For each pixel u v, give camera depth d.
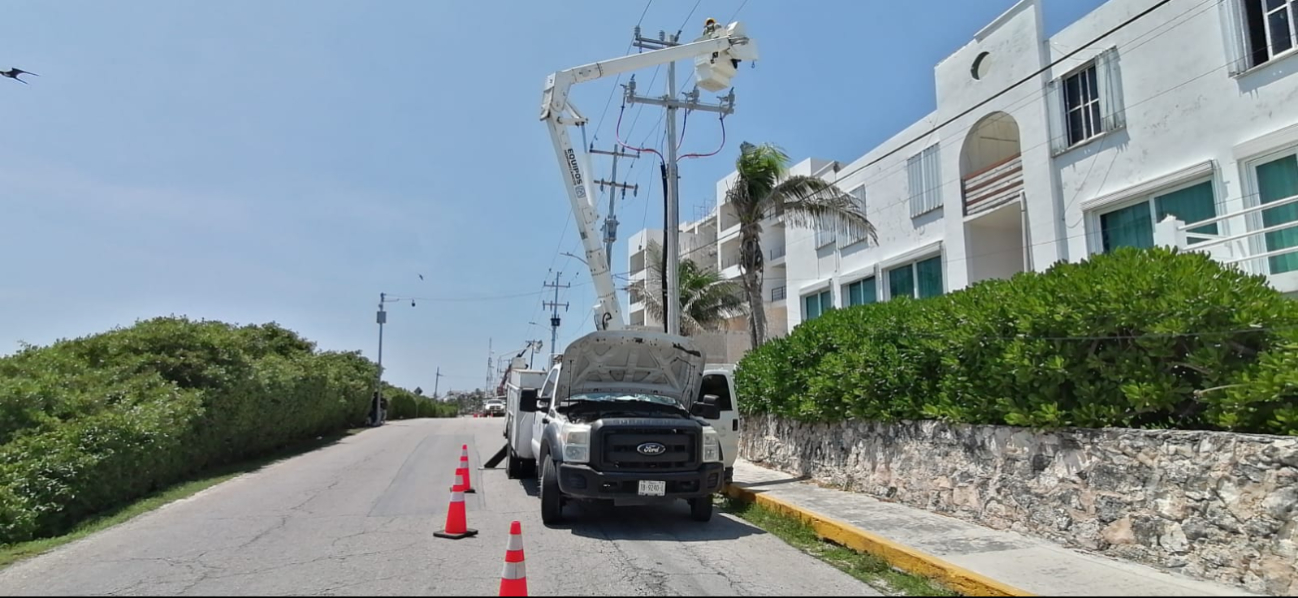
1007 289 8.78
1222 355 6.48
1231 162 11.10
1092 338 7.23
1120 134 13.05
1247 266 10.66
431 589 6.01
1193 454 6.15
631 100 17.02
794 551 7.80
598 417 9.32
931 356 9.52
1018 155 15.48
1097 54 13.58
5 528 7.79
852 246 21.48
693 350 10.43
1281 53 10.45
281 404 19.95
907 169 19.19
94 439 10.02
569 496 8.96
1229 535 5.80
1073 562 6.51
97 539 8.13
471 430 33.78
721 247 39.50
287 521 9.23
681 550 7.71
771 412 14.38
